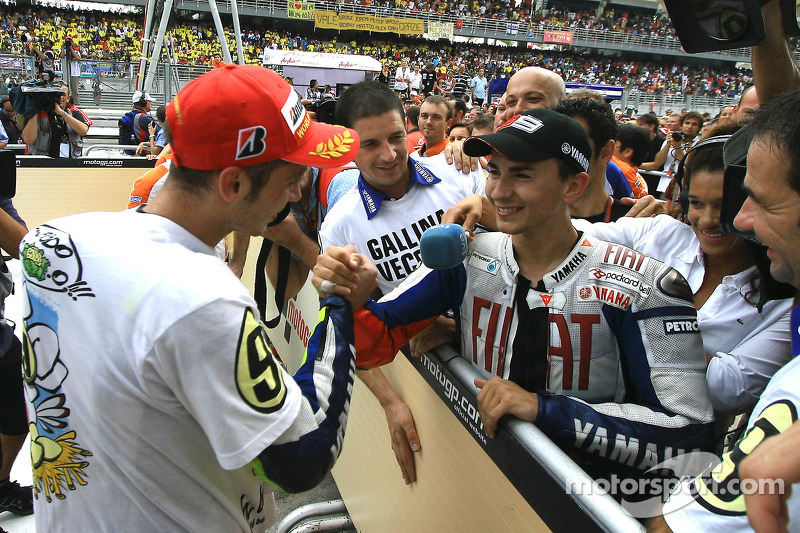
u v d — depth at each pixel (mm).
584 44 32719
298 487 933
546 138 1078
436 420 1446
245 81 965
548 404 1047
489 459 1164
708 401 1085
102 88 14914
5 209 2869
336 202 2158
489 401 1104
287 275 2285
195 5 26797
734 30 1082
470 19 31406
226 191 985
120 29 26688
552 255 1187
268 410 899
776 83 1354
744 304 1312
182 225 1021
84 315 911
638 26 35625
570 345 1159
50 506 995
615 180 2920
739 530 669
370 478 2053
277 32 29328
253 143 961
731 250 1361
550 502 948
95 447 927
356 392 2158
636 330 1116
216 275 927
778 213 731
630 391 1162
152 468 935
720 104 21984
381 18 29578
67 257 938
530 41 32219
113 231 959
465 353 1373
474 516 1266
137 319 884
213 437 881
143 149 7465
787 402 683
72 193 6270
